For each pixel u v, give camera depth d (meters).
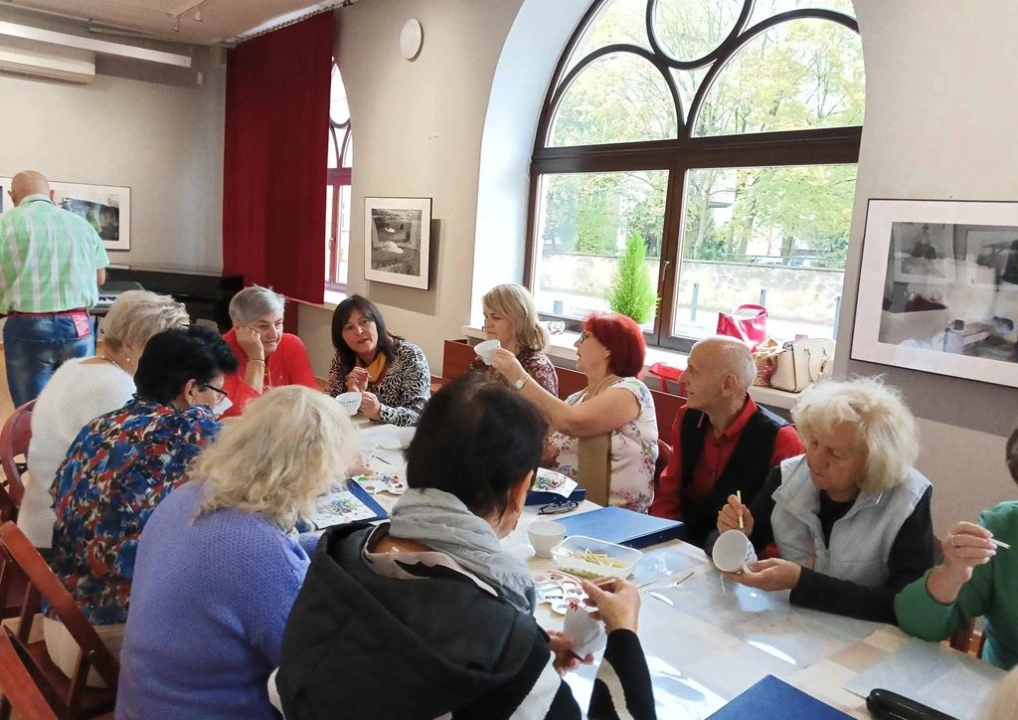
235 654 1.17
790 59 3.50
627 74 4.24
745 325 3.52
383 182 5.41
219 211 7.80
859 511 1.52
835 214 3.38
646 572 1.57
